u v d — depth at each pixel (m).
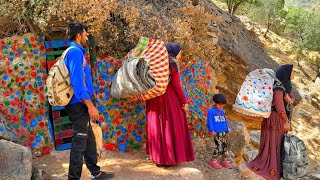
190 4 7.21
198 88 7.21
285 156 5.46
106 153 5.81
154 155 5.38
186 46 6.50
